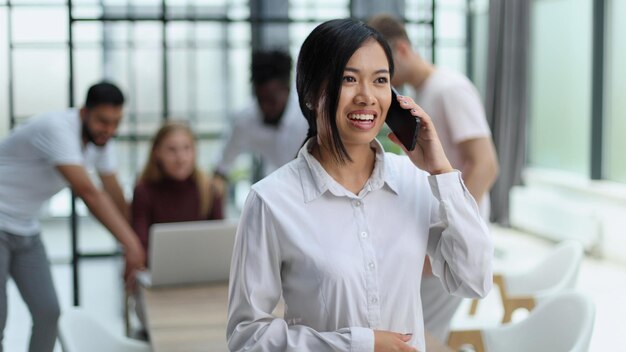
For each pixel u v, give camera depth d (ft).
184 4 27.20
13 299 23.54
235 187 29.04
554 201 30.09
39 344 14.62
